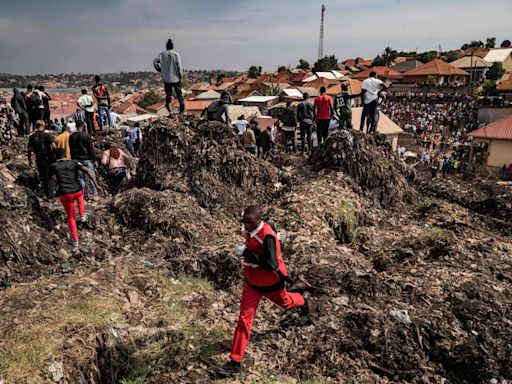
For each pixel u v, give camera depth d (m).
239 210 8.88
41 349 3.81
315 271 5.99
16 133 15.99
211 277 6.27
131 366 4.23
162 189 9.16
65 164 6.52
